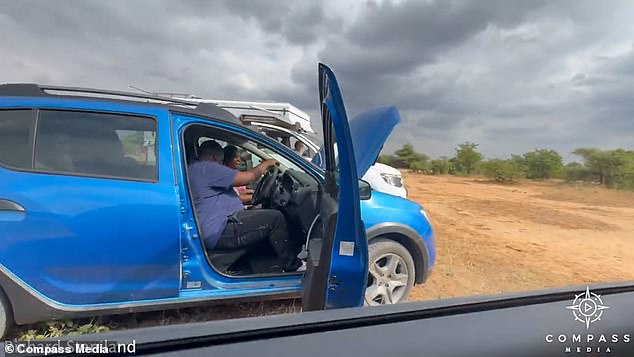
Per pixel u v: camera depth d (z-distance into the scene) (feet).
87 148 9.42
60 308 8.89
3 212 8.57
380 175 23.44
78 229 8.87
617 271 21.13
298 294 10.93
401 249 12.59
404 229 12.60
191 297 9.87
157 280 9.52
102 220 9.02
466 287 16.87
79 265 8.93
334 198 9.94
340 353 3.91
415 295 15.46
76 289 8.97
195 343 3.85
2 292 8.68
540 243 27.07
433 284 16.89
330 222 8.64
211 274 10.17
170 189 9.65
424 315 4.61
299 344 3.96
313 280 8.60
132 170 9.57
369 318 4.47
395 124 9.67
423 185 71.00
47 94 9.61
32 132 9.14
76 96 9.75
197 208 10.76
